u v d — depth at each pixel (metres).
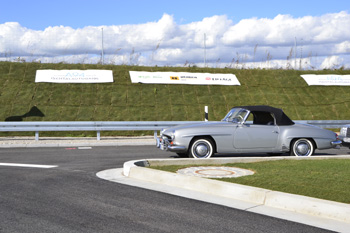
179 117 21.55
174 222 4.91
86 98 22.09
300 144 10.88
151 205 5.71
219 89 24.89
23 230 4.56
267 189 6.22
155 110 21.86
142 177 7.66
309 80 27.34
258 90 25.56
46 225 4.75
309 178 7.05
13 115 19.77
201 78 25.50
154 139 16.77
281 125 10.80
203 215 5.22
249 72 27.92
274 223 4.91
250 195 5.96
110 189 6.77
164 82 24.59
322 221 5.00
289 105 24.25
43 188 6.89
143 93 23.30
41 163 10.10
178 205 5.71
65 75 23.64
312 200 5.35
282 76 27.84
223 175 7.56
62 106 21.09
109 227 4.69
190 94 23.89
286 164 8.78
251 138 10.47
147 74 24.97
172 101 22.94
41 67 24.84
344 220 5.01
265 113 10.80
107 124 16.86
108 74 24.36
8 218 5.04
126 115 21.06
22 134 18.64
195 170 8.17
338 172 7.67
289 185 6.46
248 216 5.20
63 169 9.08
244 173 7.77
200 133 10.19
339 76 27.95
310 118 23.09
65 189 6.79
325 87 26.86
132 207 5.60
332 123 18.97
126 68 26.16
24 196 6.27
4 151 12.84
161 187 6.91
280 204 5.61
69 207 5.59
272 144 10.62
